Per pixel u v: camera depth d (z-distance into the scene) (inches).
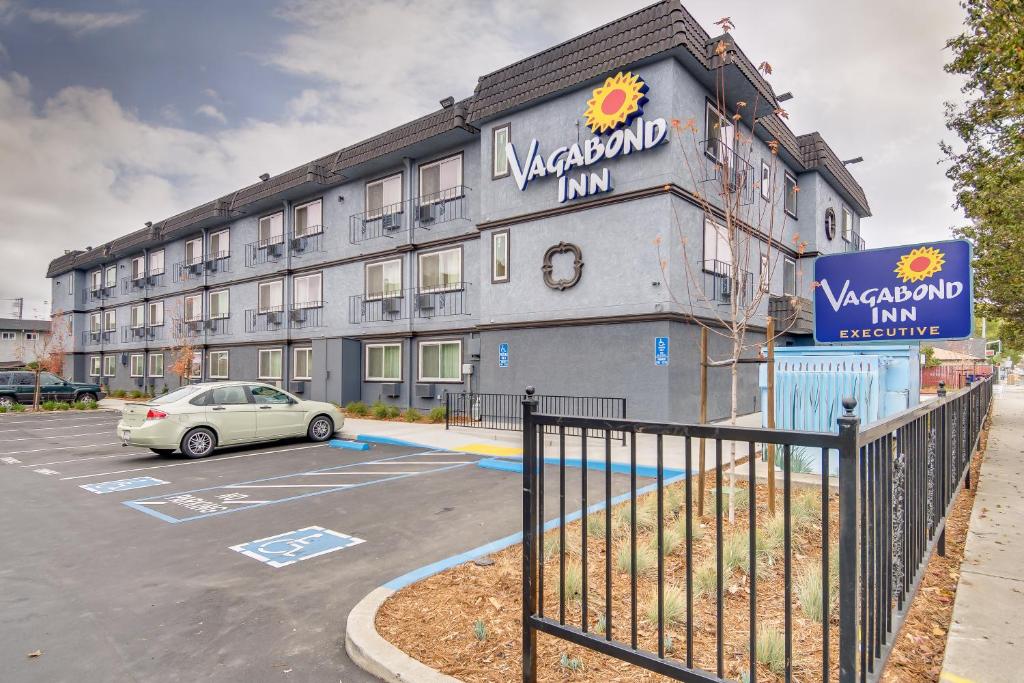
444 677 124.8
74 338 1631.4
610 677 123.2
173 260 1279.5
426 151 786.2
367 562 215.5
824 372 316.2
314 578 200.2
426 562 214.1
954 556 191.3
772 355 238.1
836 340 298.2
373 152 814.5
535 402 121.7
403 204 816.9
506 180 669.9
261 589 190.9
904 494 126.5
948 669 116.9
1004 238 562.9
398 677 128.0
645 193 558.9
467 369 711.7
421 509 291.0
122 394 1342.3
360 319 876.0
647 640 137.8
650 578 174.4
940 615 147.6
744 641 135.7
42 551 235.1
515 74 657.0
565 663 127.9
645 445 474.6
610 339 583.8
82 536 255.9
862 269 292.4
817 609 145.1
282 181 959.6
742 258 609.9
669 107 543.5
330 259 924.6
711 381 615.2
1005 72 334.0
